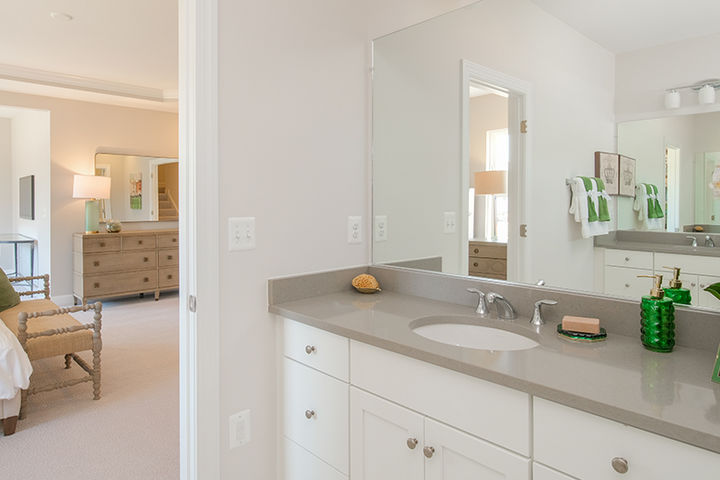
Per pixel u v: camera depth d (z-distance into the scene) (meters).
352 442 1.43
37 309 3.39
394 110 1.96
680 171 1.27
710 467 0.77
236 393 1.62
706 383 0.96
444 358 1.13
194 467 1.53
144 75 4.68
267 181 1.67
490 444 1.07
